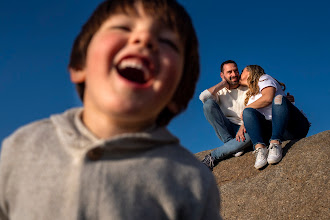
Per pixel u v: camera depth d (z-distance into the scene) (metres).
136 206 0.59
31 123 0.70
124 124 0.61
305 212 2.16
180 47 0.64
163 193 0.62
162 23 0.62
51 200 0.57
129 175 0.60
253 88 3.27
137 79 0.57
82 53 0.67
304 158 2.60
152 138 0.63
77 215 0.55
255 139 2.88
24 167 0.61
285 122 2.83
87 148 0.59
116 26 0.57
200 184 0.68
